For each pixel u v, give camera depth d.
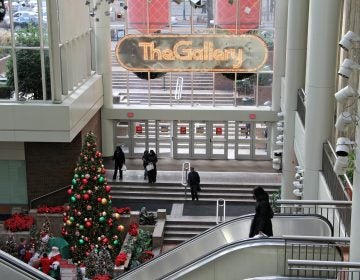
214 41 27.88
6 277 6.71
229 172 27.38
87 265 19.06
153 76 28.94
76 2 24.66
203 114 28.58
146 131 29.31
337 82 17.38
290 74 21.30
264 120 28.47
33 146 24.48
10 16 22.05
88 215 20.39
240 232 13.23
